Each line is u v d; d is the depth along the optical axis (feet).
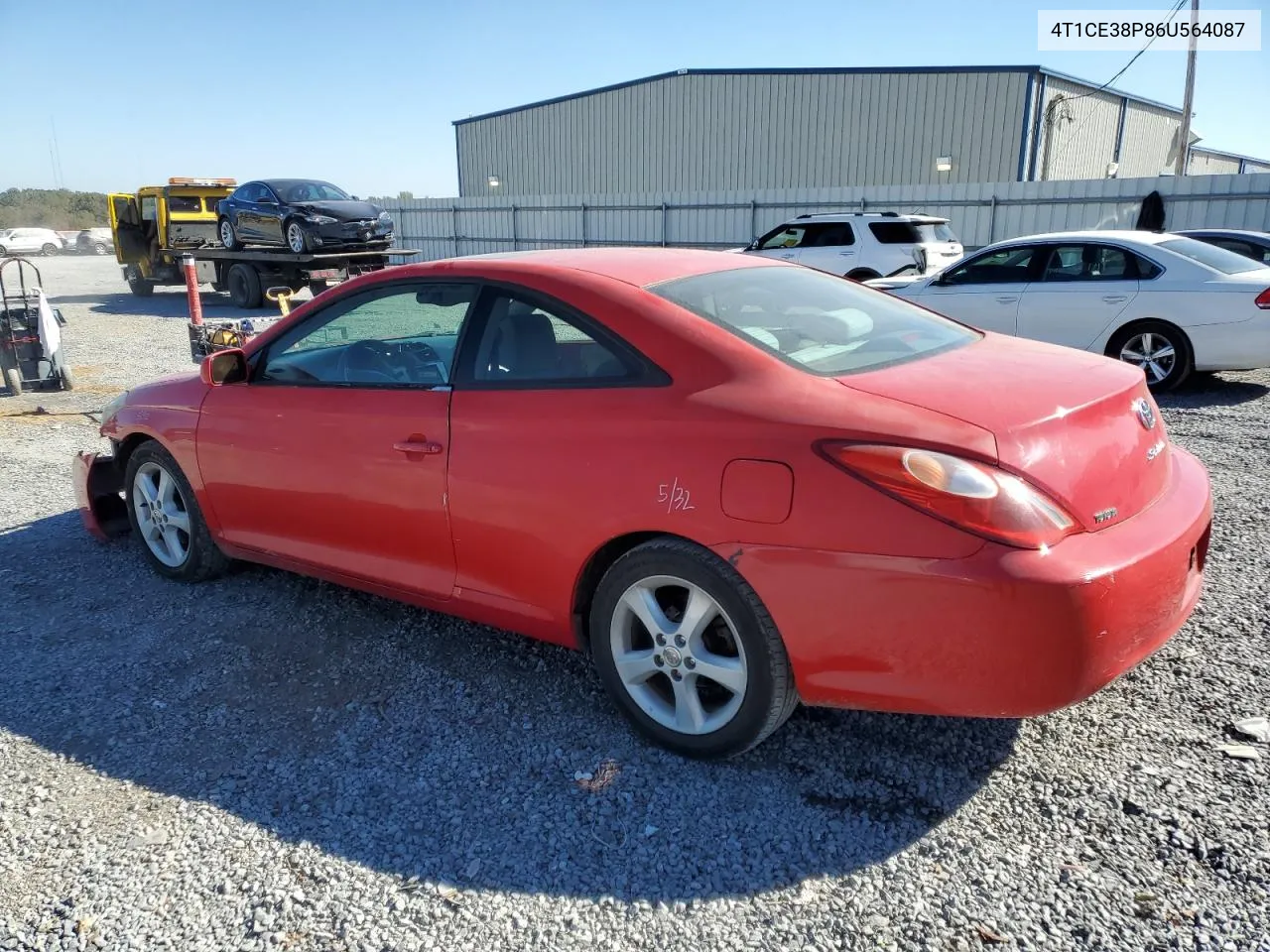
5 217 278.67
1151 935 7.04
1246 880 7.54
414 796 9.18
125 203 73.92
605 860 8.18
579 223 90.48
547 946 7.23
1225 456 20.47
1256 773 8.87
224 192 73.72
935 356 9.95
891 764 9.38
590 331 9.86
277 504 12.76
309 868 8.21
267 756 9.97
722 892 7.76
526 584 10.32
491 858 8.26
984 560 7.59
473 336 10.78
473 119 129.80
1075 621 7.55
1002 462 7.73
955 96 90.68
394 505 11.30
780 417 8.46
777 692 8.76
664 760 9.64
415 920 7.55
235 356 13.24
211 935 7.45
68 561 15.99
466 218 100.53
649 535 9.49
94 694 11.40
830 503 8.10
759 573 8.45
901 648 7.98
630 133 110.73
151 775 9.66
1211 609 12.37
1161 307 27.14
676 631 9.29
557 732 10.25
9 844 8.63
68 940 7.43
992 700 7.81
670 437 8.96
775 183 101.40
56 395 32.35
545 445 9.81
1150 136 117.91
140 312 63.46
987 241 68.23
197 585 14.75
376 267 63.62
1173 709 10.02
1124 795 8.66
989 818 8.47
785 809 8.76
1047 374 9.30
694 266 11.09
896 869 7.90
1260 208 58.08
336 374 12.31
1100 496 8.23
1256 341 26.12
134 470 14.96
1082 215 64.03
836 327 10.30
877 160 95.86
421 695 11.14
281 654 12.33
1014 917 7.30
